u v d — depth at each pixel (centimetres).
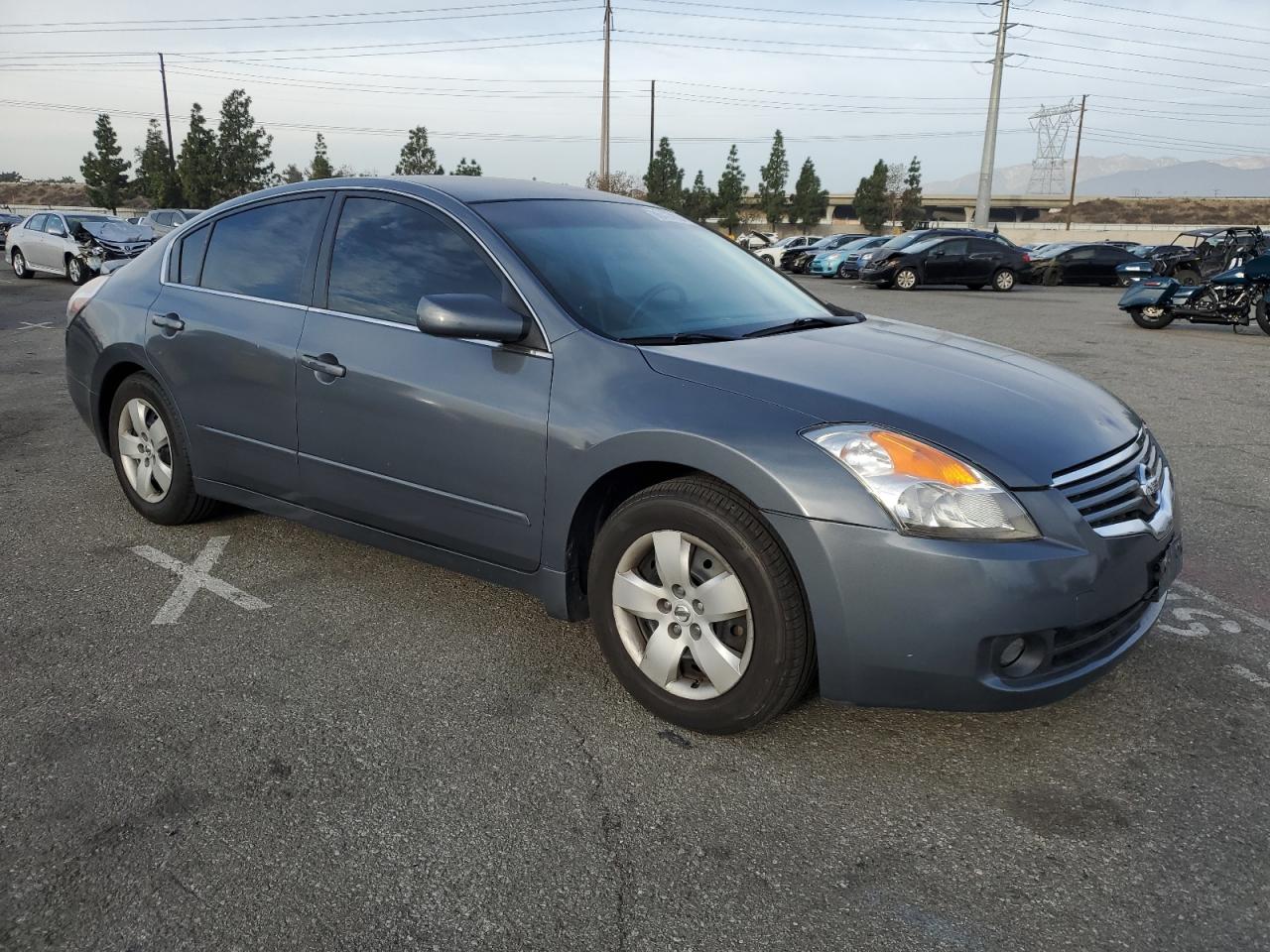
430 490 322
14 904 204
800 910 207
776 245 3544
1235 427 709
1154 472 285
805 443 249
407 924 201
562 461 286
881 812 242
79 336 452
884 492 240
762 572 251
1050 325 1456
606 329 299
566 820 237
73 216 1897
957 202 10062
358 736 273
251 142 5472
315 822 234
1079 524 246
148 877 213
